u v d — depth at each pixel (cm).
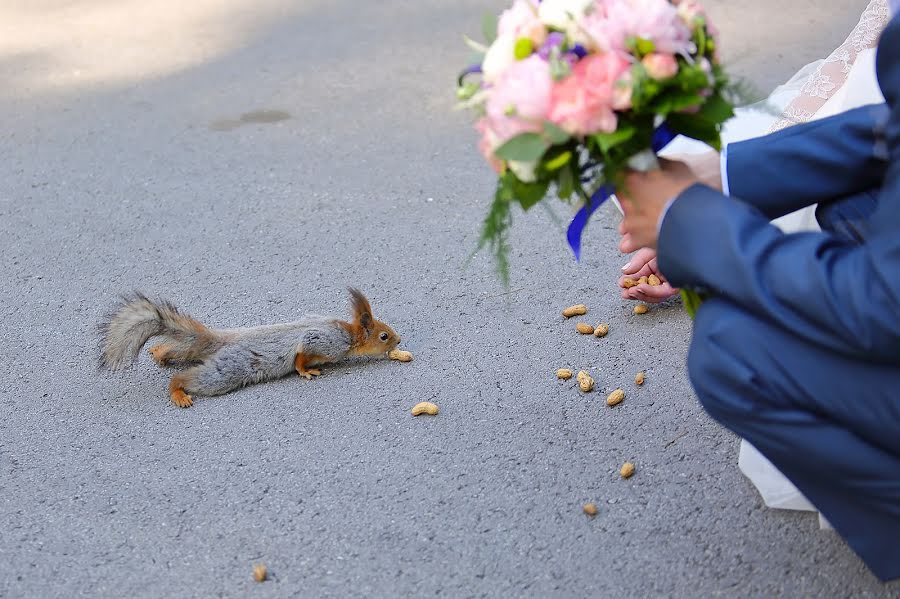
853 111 277
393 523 317
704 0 774
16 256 504
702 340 248
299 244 500
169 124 652
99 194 566
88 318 446
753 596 280
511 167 242
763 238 237
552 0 239
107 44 795
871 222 224
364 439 357
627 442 346
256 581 297
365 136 618
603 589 286
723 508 313
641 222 255
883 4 388
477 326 422
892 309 215
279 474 342
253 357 390
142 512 327
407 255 483
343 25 801
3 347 426
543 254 471
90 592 296
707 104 241
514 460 341
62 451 360
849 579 283
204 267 484
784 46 684
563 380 381
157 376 403
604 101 226
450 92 671
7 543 316
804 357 235
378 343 400
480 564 298
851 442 237
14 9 884
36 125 664
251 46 773
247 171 582
